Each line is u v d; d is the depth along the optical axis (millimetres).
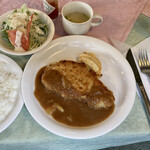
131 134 245
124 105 263
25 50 300
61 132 232
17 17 299
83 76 283
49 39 297
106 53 322
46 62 314
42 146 258
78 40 327
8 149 254
